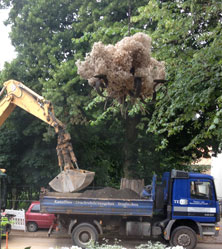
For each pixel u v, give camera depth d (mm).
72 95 13797
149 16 8680
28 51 15906
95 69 2879
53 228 13344
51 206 11773
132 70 2896
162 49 8000
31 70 15617
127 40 2836
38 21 15266
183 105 6996
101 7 14477
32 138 18047
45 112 12414
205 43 8281
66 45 15617
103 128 17328
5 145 17688
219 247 13219
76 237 11805
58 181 12352
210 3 7387
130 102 3480
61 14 16078
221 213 20469
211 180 12172
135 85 2896
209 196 12109
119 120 16109
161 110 7379
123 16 14086
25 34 15883
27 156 17656
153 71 3080
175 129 7168
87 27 14188
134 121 15773
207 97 6402
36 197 18703
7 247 11727
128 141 16281
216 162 30344
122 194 12273
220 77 6543
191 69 6777
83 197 12023
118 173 21469
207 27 8109
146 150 17047
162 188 12578
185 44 7977
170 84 7379
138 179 16328
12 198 18234
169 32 8109
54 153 17578
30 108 12633
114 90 3051
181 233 11867
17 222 15047
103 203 11766
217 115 5641
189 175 12203
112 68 2838
